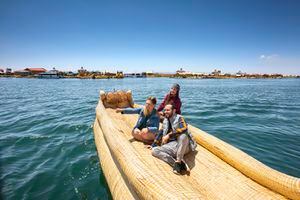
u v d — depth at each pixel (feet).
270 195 9.84
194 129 16.05
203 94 79.82
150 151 13.51
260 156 18.85
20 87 130.31
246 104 50.47
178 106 16.84
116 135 13.64
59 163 17.70
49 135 25.04
